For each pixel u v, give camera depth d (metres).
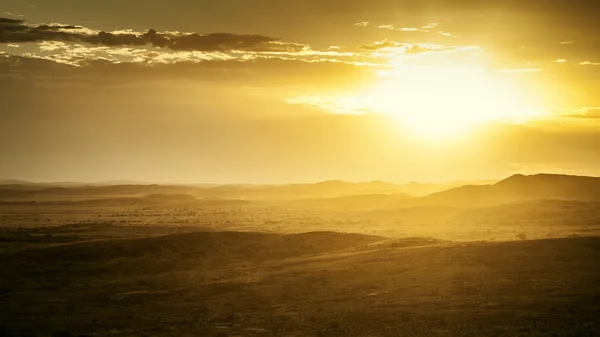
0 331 50.31
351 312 54.66
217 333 48.50
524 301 54.41
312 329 49.56
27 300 63.56
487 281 61.75
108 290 68.94
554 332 45.22
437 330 47.56
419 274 66.81
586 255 69.50
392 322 50.75
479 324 48.53
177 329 50.50
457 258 70.69
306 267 76.94
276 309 58.12
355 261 76.81
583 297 54.84
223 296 64.25
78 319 54.84
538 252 71.12
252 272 76.38
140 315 56.66
